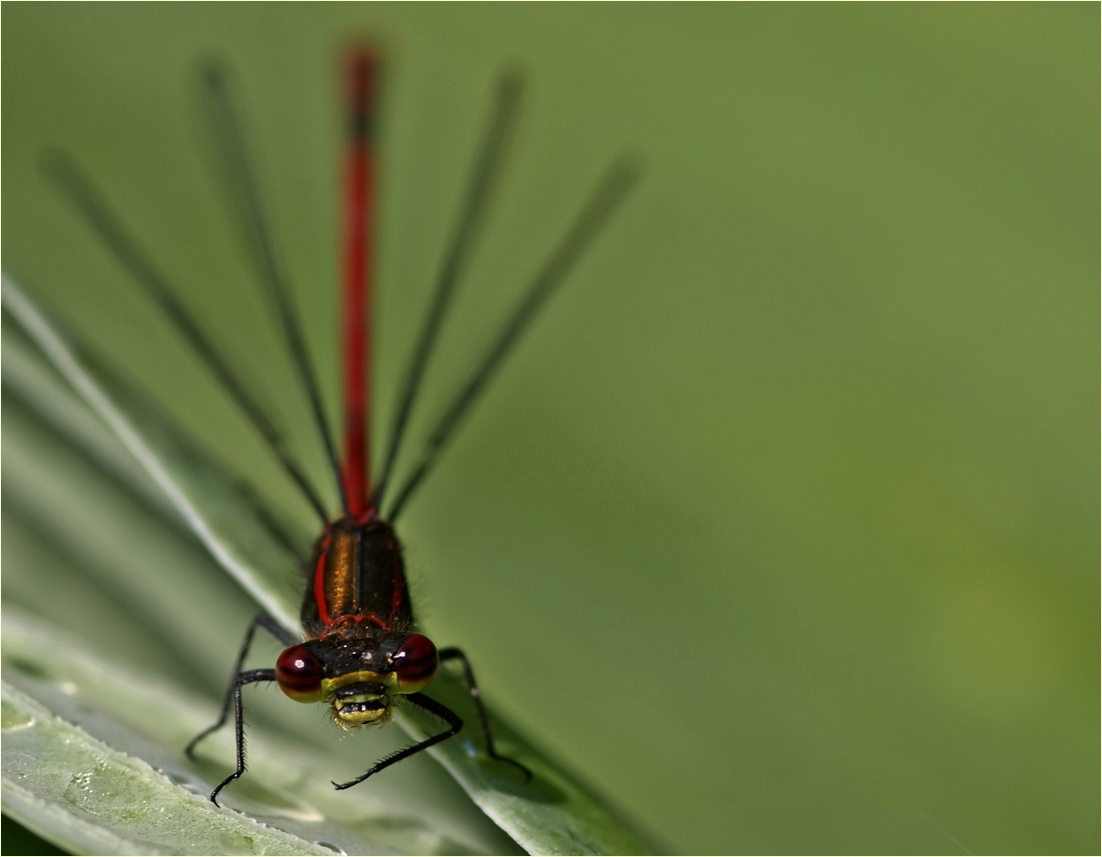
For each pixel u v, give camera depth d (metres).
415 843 0.17
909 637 0.19
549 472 0.19
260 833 0.17
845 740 0.19
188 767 0.17
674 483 0.19
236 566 0.17
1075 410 0.19
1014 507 0.19
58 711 0.17
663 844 0.18
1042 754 0.19
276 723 0.18
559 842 0.17
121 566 0.18
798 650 0.19
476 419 0.19
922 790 0.18
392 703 0.18
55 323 0.18
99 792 0.17
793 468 0.19
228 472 0.18
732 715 0.18
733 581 0.19
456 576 0.19
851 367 0.19
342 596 0.18
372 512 0.18
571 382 0.19
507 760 0.17
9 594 0.18
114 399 0.18
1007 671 0.19
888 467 0.19
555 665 0.18
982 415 0.19
